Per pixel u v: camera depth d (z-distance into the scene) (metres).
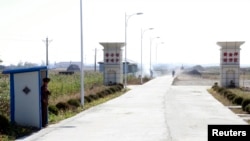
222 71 68.56
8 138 19.66
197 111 34.03
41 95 24.06
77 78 81.81
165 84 91.25
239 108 37.00
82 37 38.09
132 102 44.06
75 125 25.34
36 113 23.31
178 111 34.03
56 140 19.84
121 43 73.94
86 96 43.31
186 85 87.69
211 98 49.72
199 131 22.55
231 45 67.81
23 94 23.30
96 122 26.86
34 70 23.05
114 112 33.47
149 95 55.78
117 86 64.56
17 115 23.34
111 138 20.38
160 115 30.97
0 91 39.53
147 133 21.94
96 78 84.94
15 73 23.22
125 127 24.38
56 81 66.25
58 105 32.47
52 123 26.23
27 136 20.94
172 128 23.81
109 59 74.56
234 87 67.44
